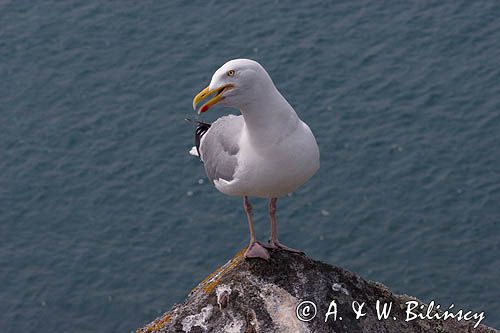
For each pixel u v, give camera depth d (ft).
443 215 128.67
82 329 117.70
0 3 182.80
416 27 166.30
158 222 132.46
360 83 153.89
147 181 139.23
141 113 152.15
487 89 150.41
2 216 135.95
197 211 133.18
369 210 130.41
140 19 175.22
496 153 137.69
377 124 144.97
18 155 146.61
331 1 174.40
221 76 36.76
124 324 117.80
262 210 131.85
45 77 163.43
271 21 169.68
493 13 167.32
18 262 128.57
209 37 167.32
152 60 164.04
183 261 125.80
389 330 39.91
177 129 147.33
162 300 120.06
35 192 139.74
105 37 171.63
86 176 141.59
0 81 163.43
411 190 133.28
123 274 125.08
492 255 121.80
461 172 135.13
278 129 37.35
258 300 39.40
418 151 139.44
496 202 129.59
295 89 152.97
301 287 39.73
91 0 182.29
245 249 42.50
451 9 169.78
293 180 38.73
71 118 153.28
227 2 176.65
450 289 116.98
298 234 127.13
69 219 135.13
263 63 159.02
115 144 146.72
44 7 180.86
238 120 40.86
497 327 111.04
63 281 125.08
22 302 122.21
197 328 39.34
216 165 40.57
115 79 160.97
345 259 123.13
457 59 158.10
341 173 136.87
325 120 146.30
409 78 154.40
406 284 118.42
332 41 163.73
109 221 133.90
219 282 40.24
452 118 145.18
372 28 166.81
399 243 125.08
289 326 38.65
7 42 171.94
